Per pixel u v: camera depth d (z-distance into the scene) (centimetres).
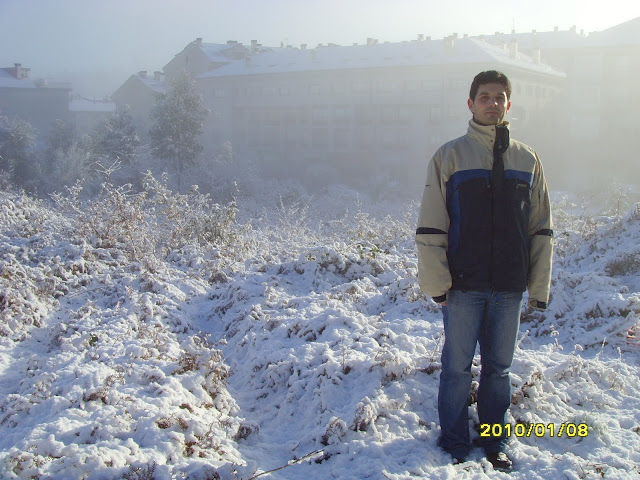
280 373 512
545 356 500
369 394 430
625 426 416
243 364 566
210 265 937
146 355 516
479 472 364
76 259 883
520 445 393
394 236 1120
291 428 446
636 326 562
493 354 389
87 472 336
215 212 1186
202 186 4850
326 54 6950
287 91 6794
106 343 566
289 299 708
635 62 6438
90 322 650
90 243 980
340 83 6519
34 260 893
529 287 399
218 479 345
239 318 689
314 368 493
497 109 380
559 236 859
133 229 1008
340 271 836
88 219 1013
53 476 332
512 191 376
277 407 477
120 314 681
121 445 365
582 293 645
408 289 690
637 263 712
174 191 4731
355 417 406
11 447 377
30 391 462
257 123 7025
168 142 4962
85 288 816
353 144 6469
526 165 384
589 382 461
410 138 6247
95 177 4716
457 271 377
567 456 371
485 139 381
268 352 555
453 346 386
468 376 391
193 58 8062
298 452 405
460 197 377
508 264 373
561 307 626
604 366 484
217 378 475
